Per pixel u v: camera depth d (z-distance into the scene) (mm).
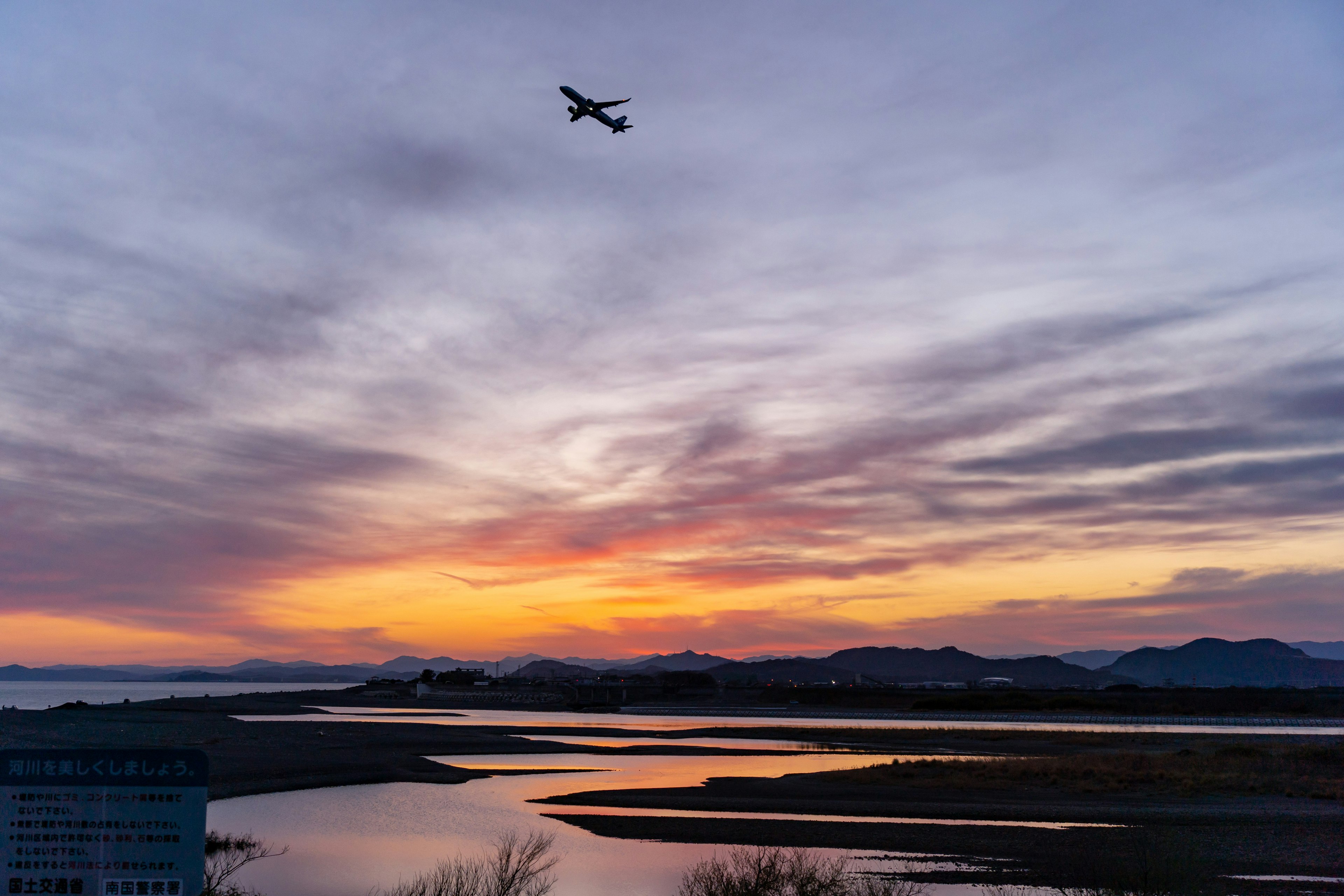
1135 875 29031
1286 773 59812
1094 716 163000
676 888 29250
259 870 31406
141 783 7484
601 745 93500
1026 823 42312
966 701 193000
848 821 43031
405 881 29203
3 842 7387
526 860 26766
